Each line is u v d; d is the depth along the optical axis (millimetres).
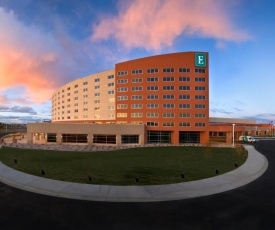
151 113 62281
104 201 10320
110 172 17000
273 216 8789
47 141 54625
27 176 14555
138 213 8922
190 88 61062
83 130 53781
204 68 61562
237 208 9625
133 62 64875
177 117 60781
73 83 97375
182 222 8125
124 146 49969
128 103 64625
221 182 14070
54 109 119688
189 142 61469
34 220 8133
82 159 25703
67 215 8633
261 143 58500
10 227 7539
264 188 13031
